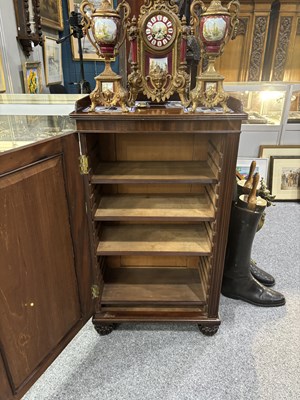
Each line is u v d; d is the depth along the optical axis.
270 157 2.86
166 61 1.13
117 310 1.45
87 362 1.32
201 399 1.16
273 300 1.60
